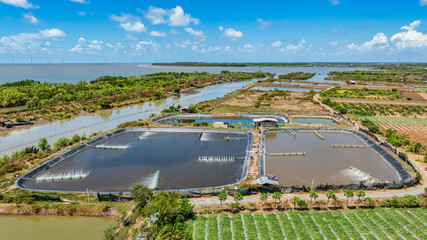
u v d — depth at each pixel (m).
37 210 39.41
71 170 54.66
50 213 39.34
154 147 67.94
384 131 78.19
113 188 47.25
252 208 39.31
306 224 35.12
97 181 49.94
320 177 50.12
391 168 54.38
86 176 52.03
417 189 43.78
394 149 59.97
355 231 33.44
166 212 35.66
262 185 44.78
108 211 39.09
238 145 68.94
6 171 52.12
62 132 82.12
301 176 50.50
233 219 36.50
